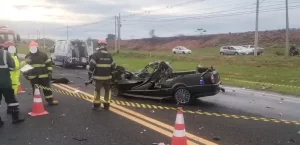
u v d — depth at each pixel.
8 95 6.89
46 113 7.89
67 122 7.05
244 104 9.51
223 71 23.94
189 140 5.79
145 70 10.61
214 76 9.20
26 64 8.07
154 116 7.60
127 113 7.91
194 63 31.11
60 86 13.12
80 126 6.72
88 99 9.94
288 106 9.27
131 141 5.72
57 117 7.51
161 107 8.71
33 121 7.15
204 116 7.72
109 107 8.60
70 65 24.08
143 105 9.01
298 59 27.02
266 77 19.47
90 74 8.98
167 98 9.63
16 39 26.95
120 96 10.75
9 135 6.09
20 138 5.90
